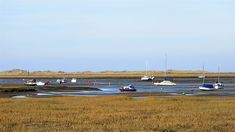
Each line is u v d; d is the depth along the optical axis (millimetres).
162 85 154875
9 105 51406
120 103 55375
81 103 55875
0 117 36500
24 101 60688
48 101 60719
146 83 181875
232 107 47906
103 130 29078
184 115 38281
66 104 53688
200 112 41375
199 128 29750
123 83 183000
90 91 111875
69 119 35375
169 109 45438
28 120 34594
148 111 43000
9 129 29031
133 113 40781
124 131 28578
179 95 88000
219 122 32844
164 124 31781
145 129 29438
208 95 87500
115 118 36250
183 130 29094
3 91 101562
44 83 160750
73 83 183000
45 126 31125
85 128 29969
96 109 45594
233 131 28391
